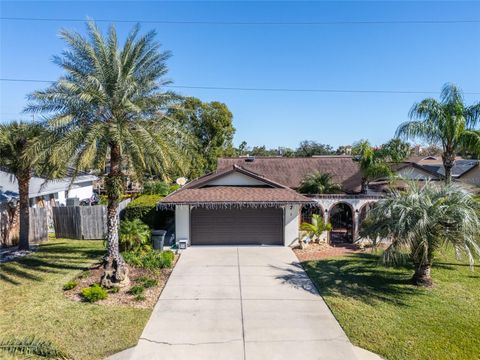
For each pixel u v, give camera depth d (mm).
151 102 12648
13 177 20656
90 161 11180
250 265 14984
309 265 14891
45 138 11586
